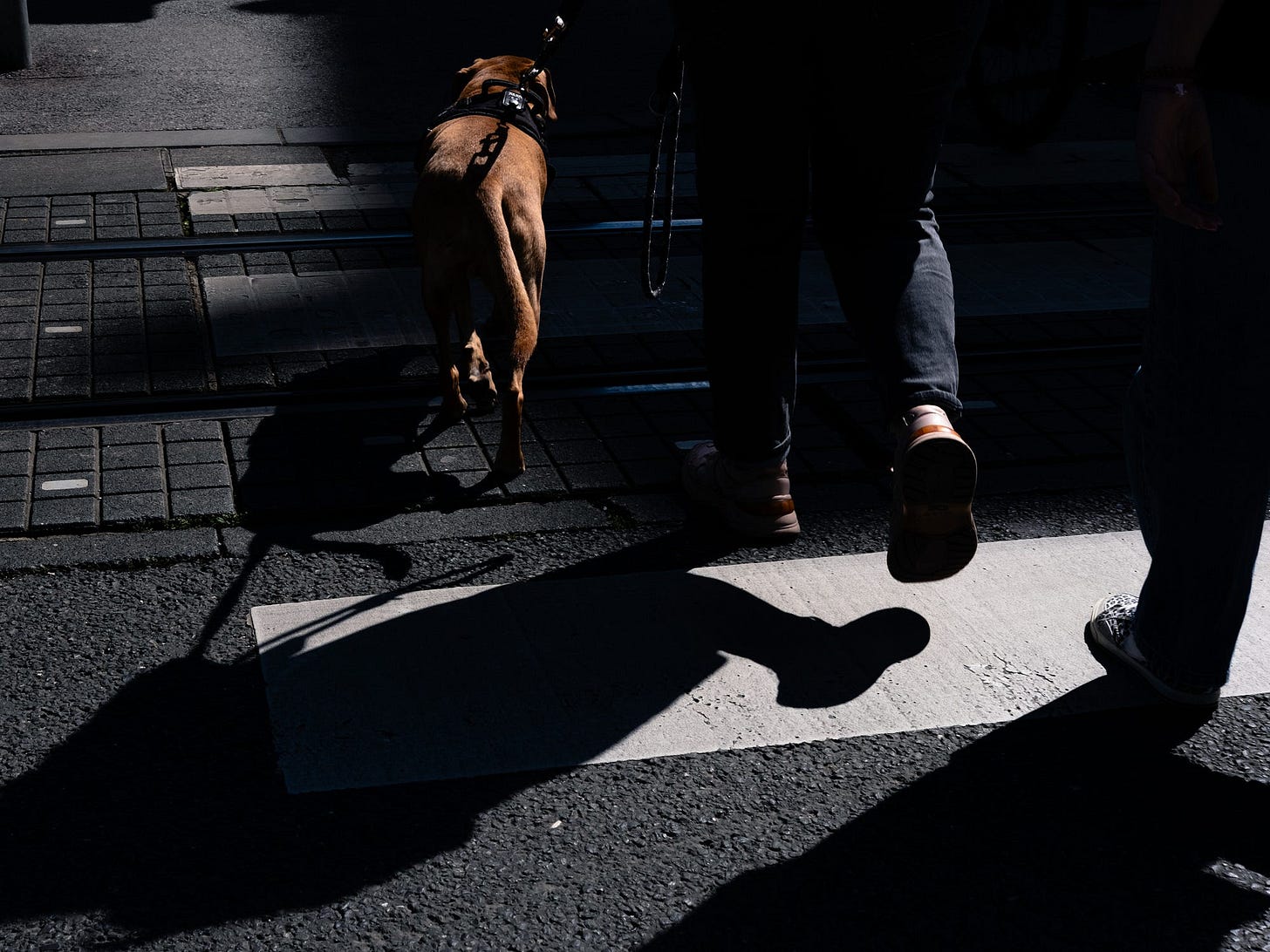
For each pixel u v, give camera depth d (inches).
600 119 308.2
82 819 96.0
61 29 391.5
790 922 88.7
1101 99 344.8
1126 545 139.3
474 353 161.6
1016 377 182.9
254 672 114.1
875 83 110.0
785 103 116.9
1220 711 112.4
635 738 106.5
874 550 137.4
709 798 100.3
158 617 122.0
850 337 194.1
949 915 89.7
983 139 304.7
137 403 164.9
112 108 304.7
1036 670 117.0
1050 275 222.7
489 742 105.4
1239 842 97.6
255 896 89.4
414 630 120.1
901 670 116.3
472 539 137.5
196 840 94.3
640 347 188.5
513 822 97.1
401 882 91.1
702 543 138.0
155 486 144.6
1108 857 95.6
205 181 253.0
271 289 203.6
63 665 114.4
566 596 126.6
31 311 192.1
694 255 226.4
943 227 245.9
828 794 101.1
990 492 150.9
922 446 103.9
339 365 178.5
